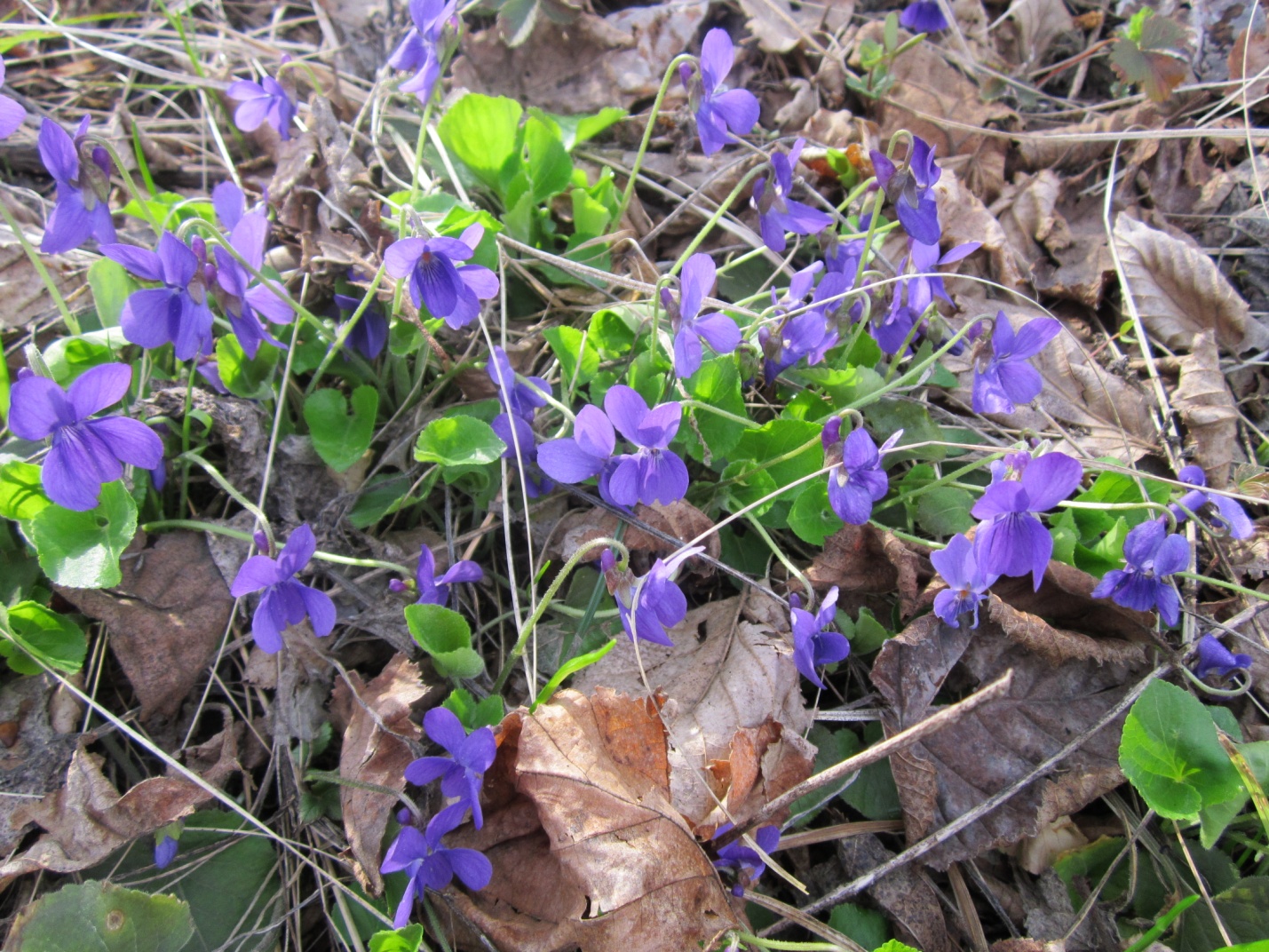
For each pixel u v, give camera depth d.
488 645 0.19
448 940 0.16
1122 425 0.23
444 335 0.21
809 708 0.19
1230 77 0.29
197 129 0.27
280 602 0.16
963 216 0.27
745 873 0.16
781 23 0.29
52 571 0.16
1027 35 0.31
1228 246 0.26
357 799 0.16
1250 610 0.19
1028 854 0.18
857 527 0.19
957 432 0.22
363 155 0.24
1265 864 0.18
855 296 0.20
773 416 0.22
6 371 0.18
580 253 0.23
